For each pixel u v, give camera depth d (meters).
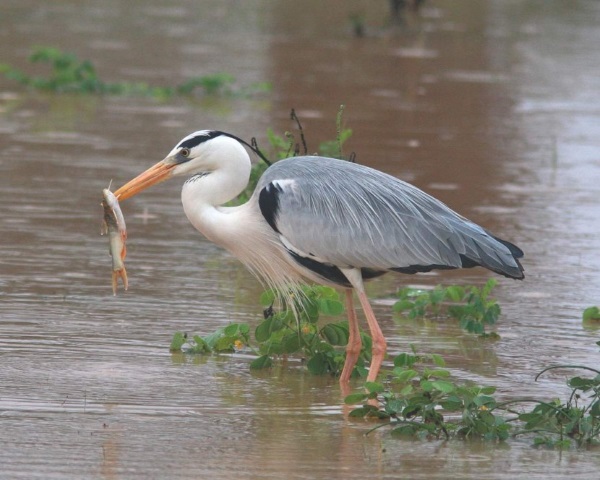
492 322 12.91
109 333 12.23
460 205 18.75
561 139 25.25
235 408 10.18
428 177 20.67
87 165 20.55
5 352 11.38
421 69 34.97
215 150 11.27
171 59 35.00
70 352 11.53
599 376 10.03
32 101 27.58
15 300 13.20
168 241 16.33
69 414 9.76
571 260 16.03
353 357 11.12
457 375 11.33
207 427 9.62
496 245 10.87
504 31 45.78
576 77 34.84
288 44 39.56
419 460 9.02
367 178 11.14
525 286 14.82
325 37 41.97
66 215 17.25
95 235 16.30
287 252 11.15
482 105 29.25
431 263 10.84
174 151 11.37
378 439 9.52
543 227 17.70
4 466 8.49
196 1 52.34
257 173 15.72
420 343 12.45
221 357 11.80
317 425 9.82
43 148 21.84
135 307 13.21
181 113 26.52
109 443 9.11
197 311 13.17
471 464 8.98
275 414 10.08
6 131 23.39
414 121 26.47
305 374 11.42
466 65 36.38
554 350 12.27
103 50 36.03
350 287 11.28
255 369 11.45
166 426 9.60
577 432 9.74
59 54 30.28
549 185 20.66
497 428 9.62
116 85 29.53
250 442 9.30
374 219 10.88
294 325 11.75
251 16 47.62
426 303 13.45
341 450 9.20
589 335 12.83
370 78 32.75
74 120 25.09
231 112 26.73
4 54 34.22
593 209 19.00
